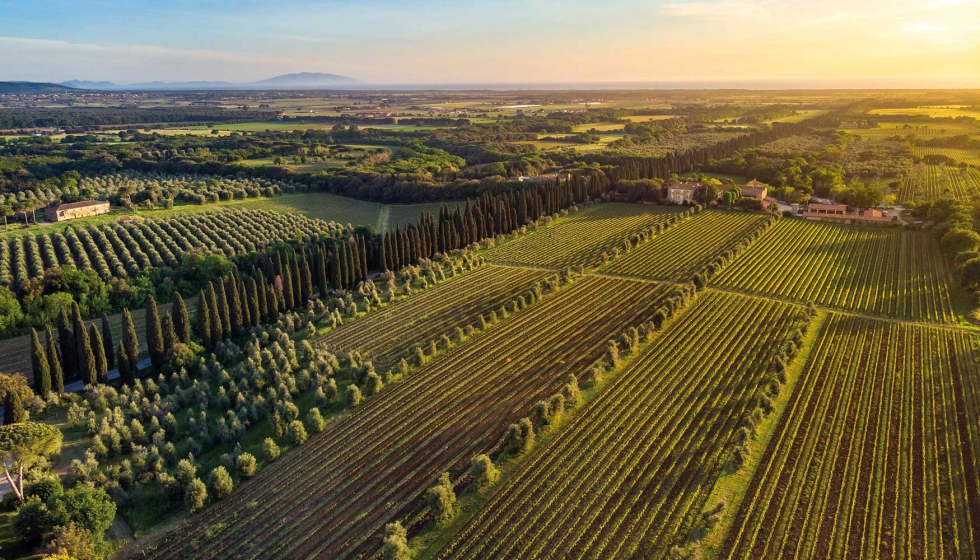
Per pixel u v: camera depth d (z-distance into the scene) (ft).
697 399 236.02
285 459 213.46
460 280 402.93
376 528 174.81
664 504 177.37
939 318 311.47
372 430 227.40
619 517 172.96
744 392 239.71
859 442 203.62
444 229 465.06
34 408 245.65
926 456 195.62
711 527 163.63
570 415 228.43
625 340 280.10
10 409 230.27
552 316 331.16
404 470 201.77
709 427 215.92
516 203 541.34
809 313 312.29
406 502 185.26
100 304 360.28
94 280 373.61
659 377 255.50
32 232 493.36
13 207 558.56
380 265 426.51
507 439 215.10
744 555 156.76
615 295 360.28
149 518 189.06
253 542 172.96
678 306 326.03
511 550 163.02
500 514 177.06
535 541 165.68
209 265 407.64
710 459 196.85
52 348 257.34
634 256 438.81
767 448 201.67
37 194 651.66
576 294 364.99
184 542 175.94
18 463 189.78
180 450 223.92
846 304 333.62
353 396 243.40
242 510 187.73
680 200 603.67
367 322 335.88
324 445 220.02
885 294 347.36
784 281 372.99
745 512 172.04
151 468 209.97
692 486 184.65
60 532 159.63
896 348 275.80
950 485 181.16
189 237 492.95
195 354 297.74
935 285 360.48
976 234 397.39
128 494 194.29
